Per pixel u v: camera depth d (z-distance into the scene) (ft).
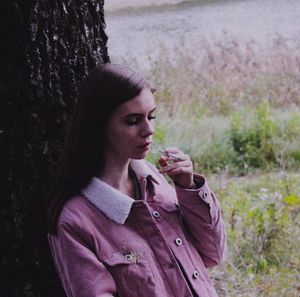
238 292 12.61
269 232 14.30
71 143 6.44
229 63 28.12
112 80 6.20
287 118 22.57
